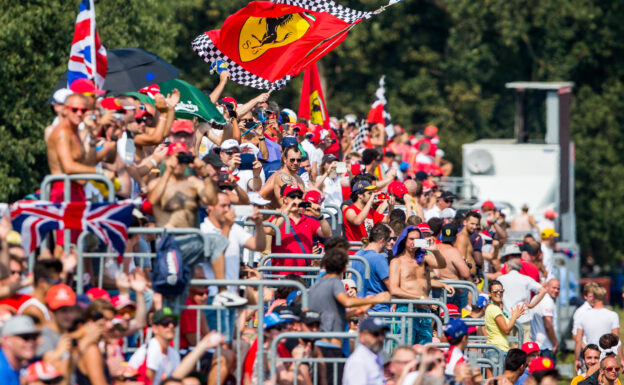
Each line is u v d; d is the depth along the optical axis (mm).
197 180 33250
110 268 32438
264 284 31344
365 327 30688
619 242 153250
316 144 59250
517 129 101562
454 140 151625
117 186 33062
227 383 32281
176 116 43031
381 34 147125
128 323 29938
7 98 79750
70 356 26750
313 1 47125
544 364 39531
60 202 30547
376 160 59188
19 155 78875
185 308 31328
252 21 47156
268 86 47500
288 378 31969
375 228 41875
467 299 50750
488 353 46156
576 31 152375
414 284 41562
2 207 30562
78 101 30891
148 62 42781
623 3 150375
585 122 152500
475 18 149750
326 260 34219
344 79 152250
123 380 29062
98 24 89625
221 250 32281
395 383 31484
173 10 132500
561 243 89750
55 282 29594
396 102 150125
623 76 155625
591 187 152750
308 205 41188
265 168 50344
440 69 156125
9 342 25703
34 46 82938
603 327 56406
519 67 155500
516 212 94500
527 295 55812
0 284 29047
